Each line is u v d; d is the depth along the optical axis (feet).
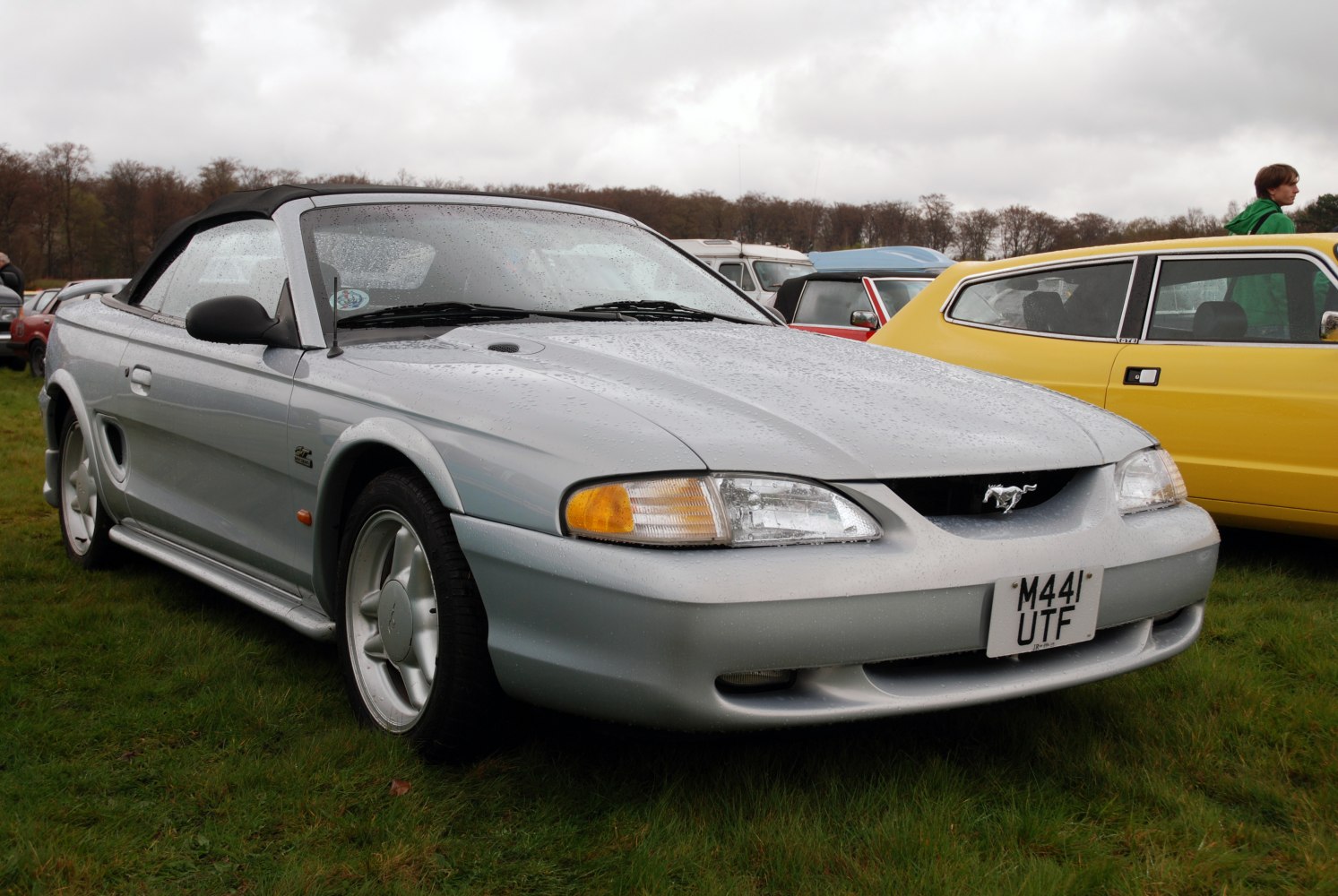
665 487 6.51
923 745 8.02
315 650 10.18
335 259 9.53
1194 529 8.10
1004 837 6.70
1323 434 13.09
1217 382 13.94
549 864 6.42
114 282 14.70
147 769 7.63
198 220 11.81
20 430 28.86
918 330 17.49
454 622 7.22
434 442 7.41
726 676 6.50
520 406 7.26
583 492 6.61
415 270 9.67
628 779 7.39
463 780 7.39
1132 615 7.61
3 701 8.85
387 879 6.23
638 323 9.69
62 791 7.27
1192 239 15.01
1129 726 8.41
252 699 8.82
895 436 7.26
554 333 8.89
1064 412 8.41
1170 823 6.94
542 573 6.65
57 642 10.33
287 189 10.49
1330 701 8.87
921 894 6.04
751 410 7.29
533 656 6.76
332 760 7.58
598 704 6.55
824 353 9.18
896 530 6.78
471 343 8.63
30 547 14.29
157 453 11.09
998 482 7.34
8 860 6.30
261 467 9.28
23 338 49.90
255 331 9.07
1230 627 11.17
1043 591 7.07
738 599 6.23
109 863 6.38
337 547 8.73
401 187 10.80
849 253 49.90
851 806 7.02
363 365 8.46
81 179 252.01
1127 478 8.02
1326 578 13.32
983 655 7.25
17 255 248.52
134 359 11.31
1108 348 15.14
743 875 6.26
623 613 6.34
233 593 9.98
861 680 6.67
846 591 6.44
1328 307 13.53
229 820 6.87
